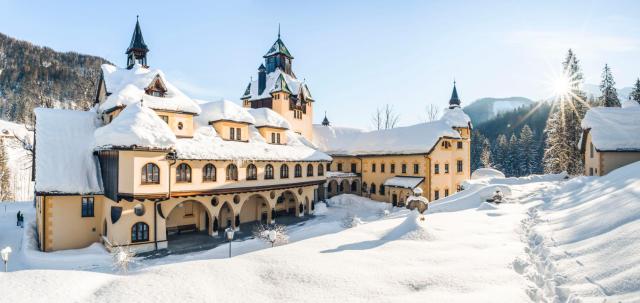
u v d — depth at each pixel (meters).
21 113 116.25
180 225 30.61
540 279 9.01
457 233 14.84
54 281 7.94
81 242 25.02
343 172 51.84
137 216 24.20
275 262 10.19
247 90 57.38
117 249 21.55
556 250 10.94
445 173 45.41
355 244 13.36
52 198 23.91
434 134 44.50
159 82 29.78
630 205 12.00
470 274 9.45
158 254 23.86
